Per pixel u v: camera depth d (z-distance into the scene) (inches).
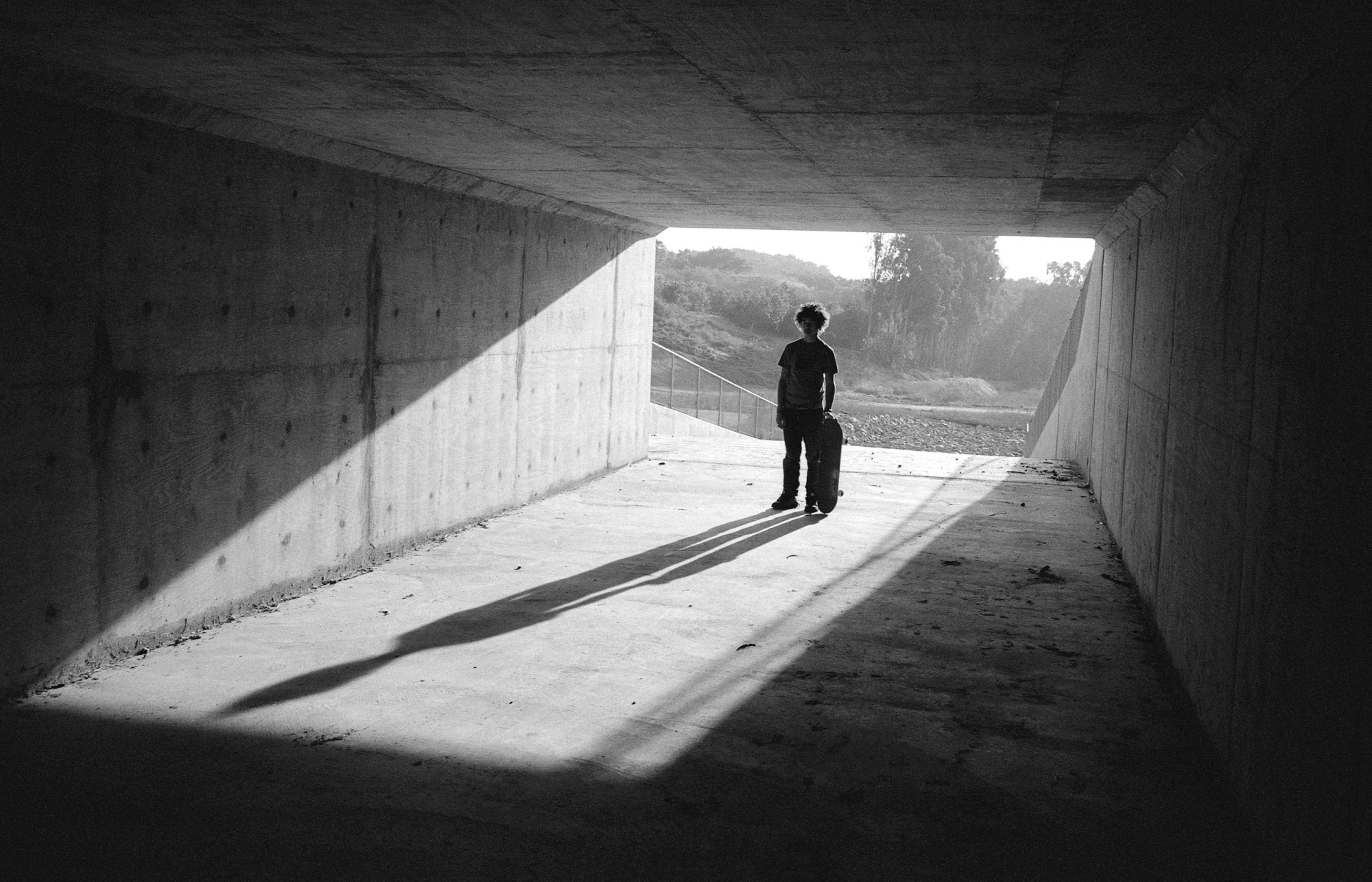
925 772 162.7
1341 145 107.2
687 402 1093.8
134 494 205.8
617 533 344.8
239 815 143.9
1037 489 458.3
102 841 135.8
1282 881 116.7
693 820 145.6
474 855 134.6
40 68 173.6
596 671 209.3
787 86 183.3
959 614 255.0
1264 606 130.5
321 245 258.5
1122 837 141.4
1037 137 217.8
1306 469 114.0
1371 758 90.4
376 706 186.9
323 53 167.6
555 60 170.6
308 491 261.6
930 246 2933.1
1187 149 202.5
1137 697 197.8
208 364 223.1
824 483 383.6
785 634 236.8
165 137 207.3
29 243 178.5
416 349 305.9
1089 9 129.9
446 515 331.9
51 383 184.7
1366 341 96.6
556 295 399.2
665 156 266.8
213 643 219.6
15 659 182.5
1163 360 241.0
